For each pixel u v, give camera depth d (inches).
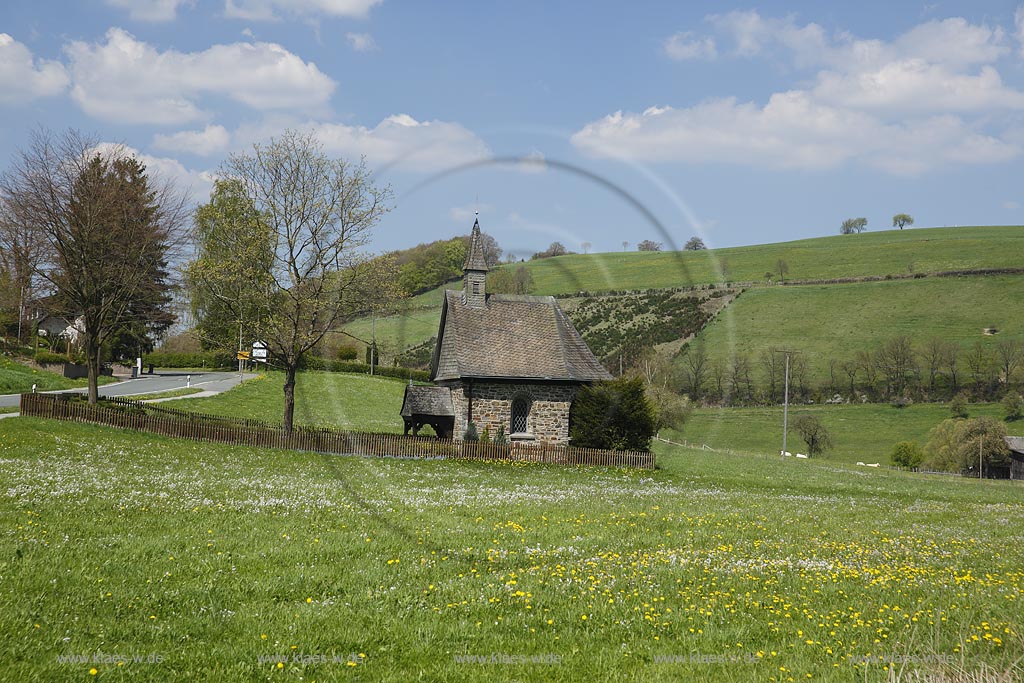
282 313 1509.6
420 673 339.3
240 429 1435.8
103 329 1690.5
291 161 1445.6
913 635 365.4
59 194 1561.3
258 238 1464.1
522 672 343.6
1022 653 353.7
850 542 701.3
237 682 329.4
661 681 333.4
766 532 751.1
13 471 901.8
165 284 1982.0
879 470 2352.4
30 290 2342.5
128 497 780.0
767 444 2561.5
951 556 637.9
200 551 553.9
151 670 334.3
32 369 2325.3
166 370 3046.3
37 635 362.9
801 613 434.0
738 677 338.6
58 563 488.7
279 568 514.6
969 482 2100.1
